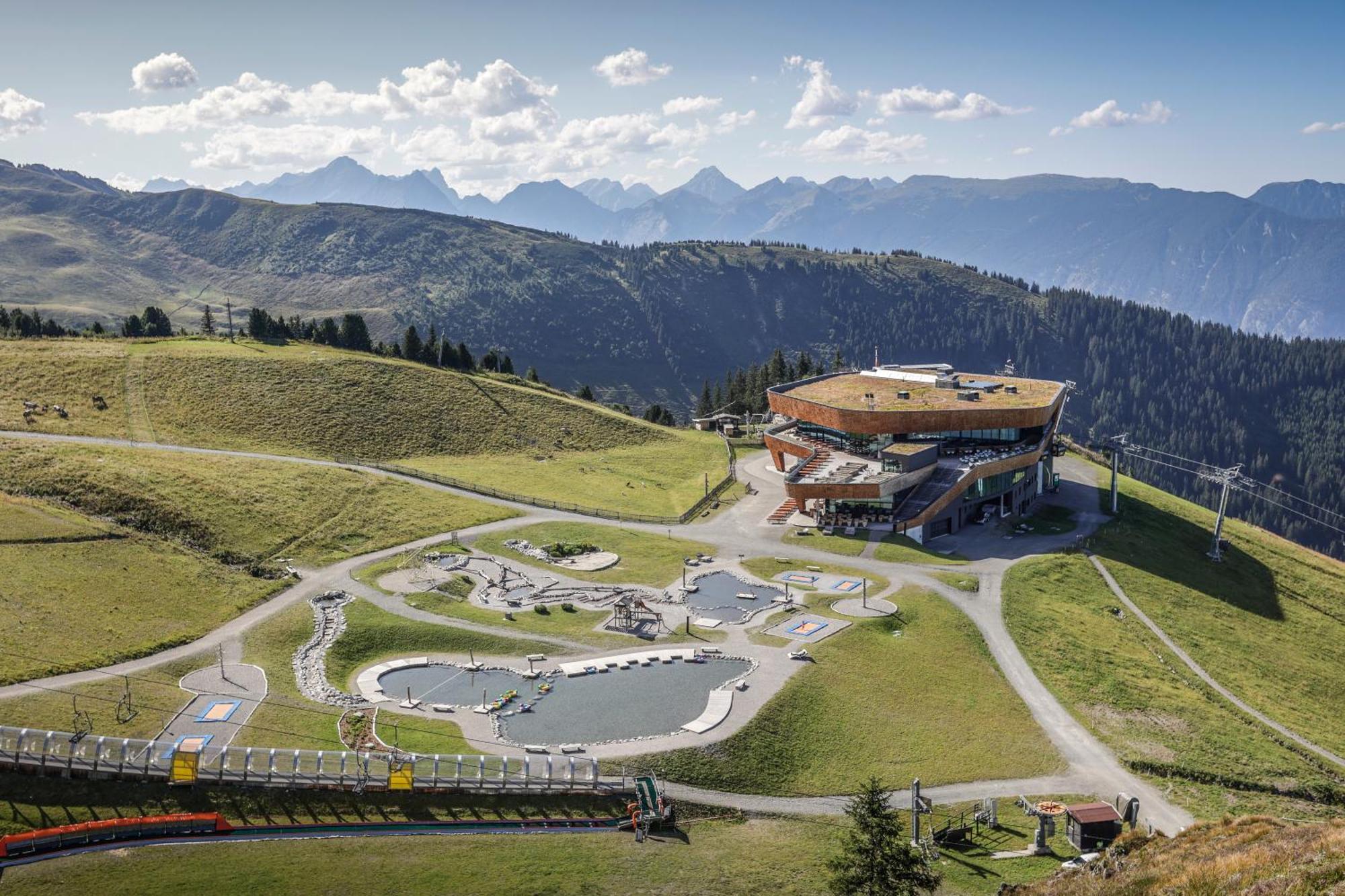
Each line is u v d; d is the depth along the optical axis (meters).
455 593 94.25
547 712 69.31
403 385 171.50
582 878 50.62
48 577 80.62
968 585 102.69
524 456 157.62
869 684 77.12
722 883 51.19
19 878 46.41
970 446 137.38
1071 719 76.00
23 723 58.47
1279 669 100.00
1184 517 147.25
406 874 49.56
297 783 55.69
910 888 47.44
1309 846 45.88
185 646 76.00
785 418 170.75
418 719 66.88
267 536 102.50
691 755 63.25
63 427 128.25
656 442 178.25
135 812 52.00
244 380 158.25
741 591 98.94
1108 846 56.47
